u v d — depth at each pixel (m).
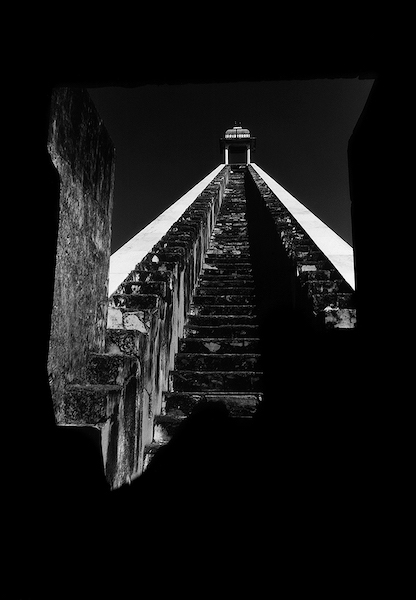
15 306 1.87
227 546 2.45
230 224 10.57
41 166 2.04
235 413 3.61
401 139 1.91
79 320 2.50
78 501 2.01
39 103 2.01
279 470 3.04
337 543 2.43
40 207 2.04
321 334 3.26
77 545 1.97
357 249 2.56
